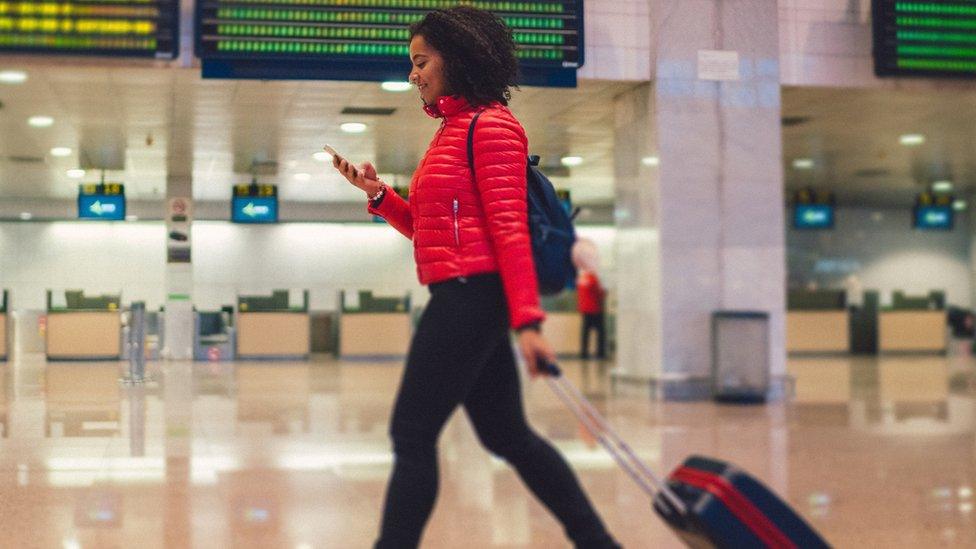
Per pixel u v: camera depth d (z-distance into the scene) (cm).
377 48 975
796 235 2662
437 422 274
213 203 2423
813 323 2164
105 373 1548
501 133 273
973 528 446
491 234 269
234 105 1225
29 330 2302
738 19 1102
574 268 277
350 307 2038
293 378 1442
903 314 2225
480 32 286
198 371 1600
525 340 259
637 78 1078
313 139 1490
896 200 2564
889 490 546
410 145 1543
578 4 1018
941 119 1352
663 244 1095
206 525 445
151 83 1089
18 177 1969
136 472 595
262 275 2500
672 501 250
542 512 475
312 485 550
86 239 2445
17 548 400
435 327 274
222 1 957
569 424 852
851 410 993
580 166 1823
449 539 418
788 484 566
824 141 1561
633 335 1165
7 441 734
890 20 1100
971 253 2727
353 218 2481
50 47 948
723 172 1103
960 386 1316
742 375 1080
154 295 2461
